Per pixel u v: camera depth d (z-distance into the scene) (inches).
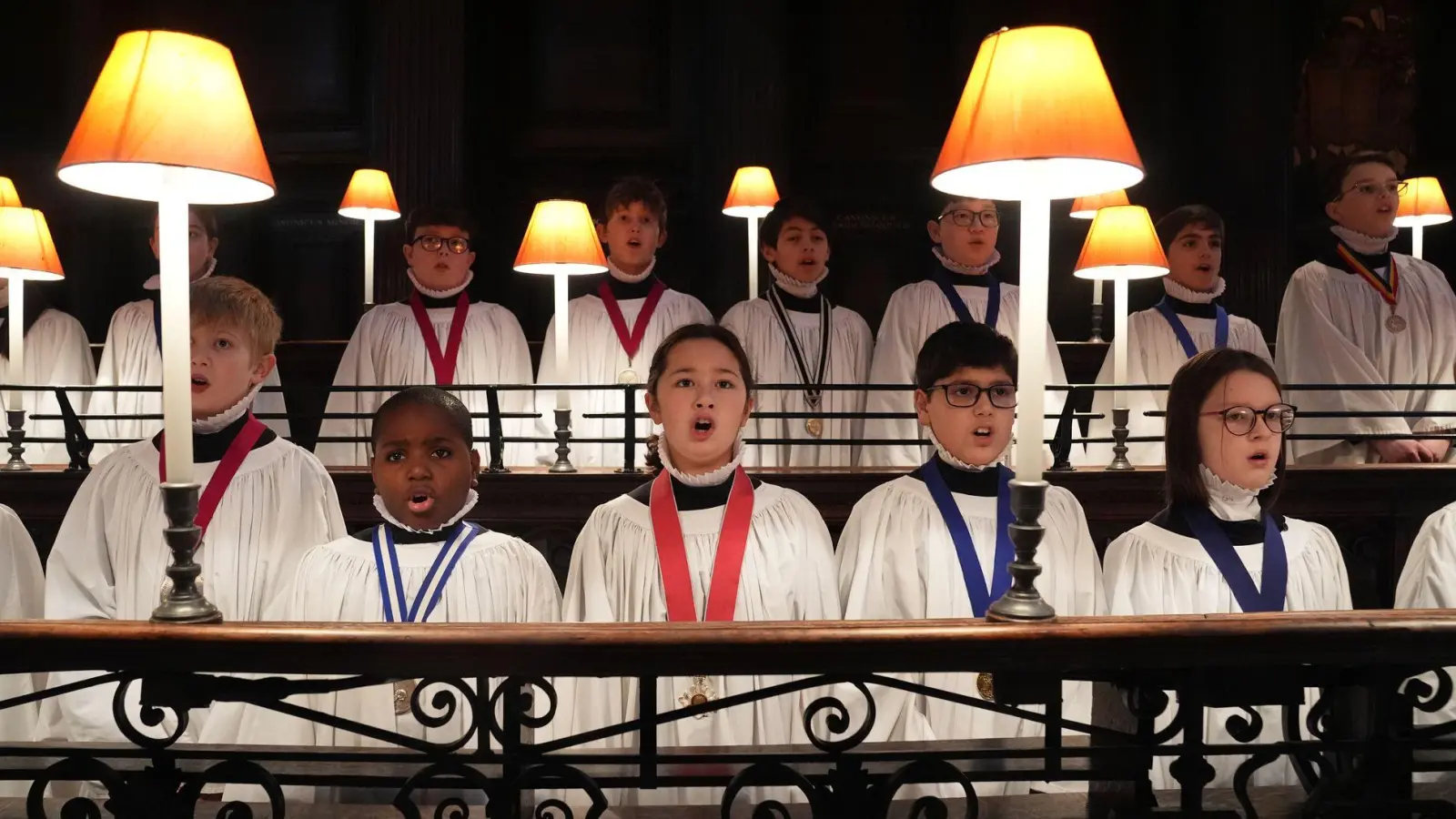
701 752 86.2
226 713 105.5
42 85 396.8
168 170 74.1
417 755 78.5
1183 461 112.3
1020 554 75.2
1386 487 175.2
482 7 396.5
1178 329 224.1
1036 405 74.7
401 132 374.6
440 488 104.8
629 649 71.4
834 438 218.1
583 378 222.7
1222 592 109.4
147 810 75.8
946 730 111.3
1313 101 389.4
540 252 180.9
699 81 399.5
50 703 118.1
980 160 73.1
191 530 74.5
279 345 277.4
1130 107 402.9
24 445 222.4
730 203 284.4
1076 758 90.4
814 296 225.0
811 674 74.2
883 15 403.9
